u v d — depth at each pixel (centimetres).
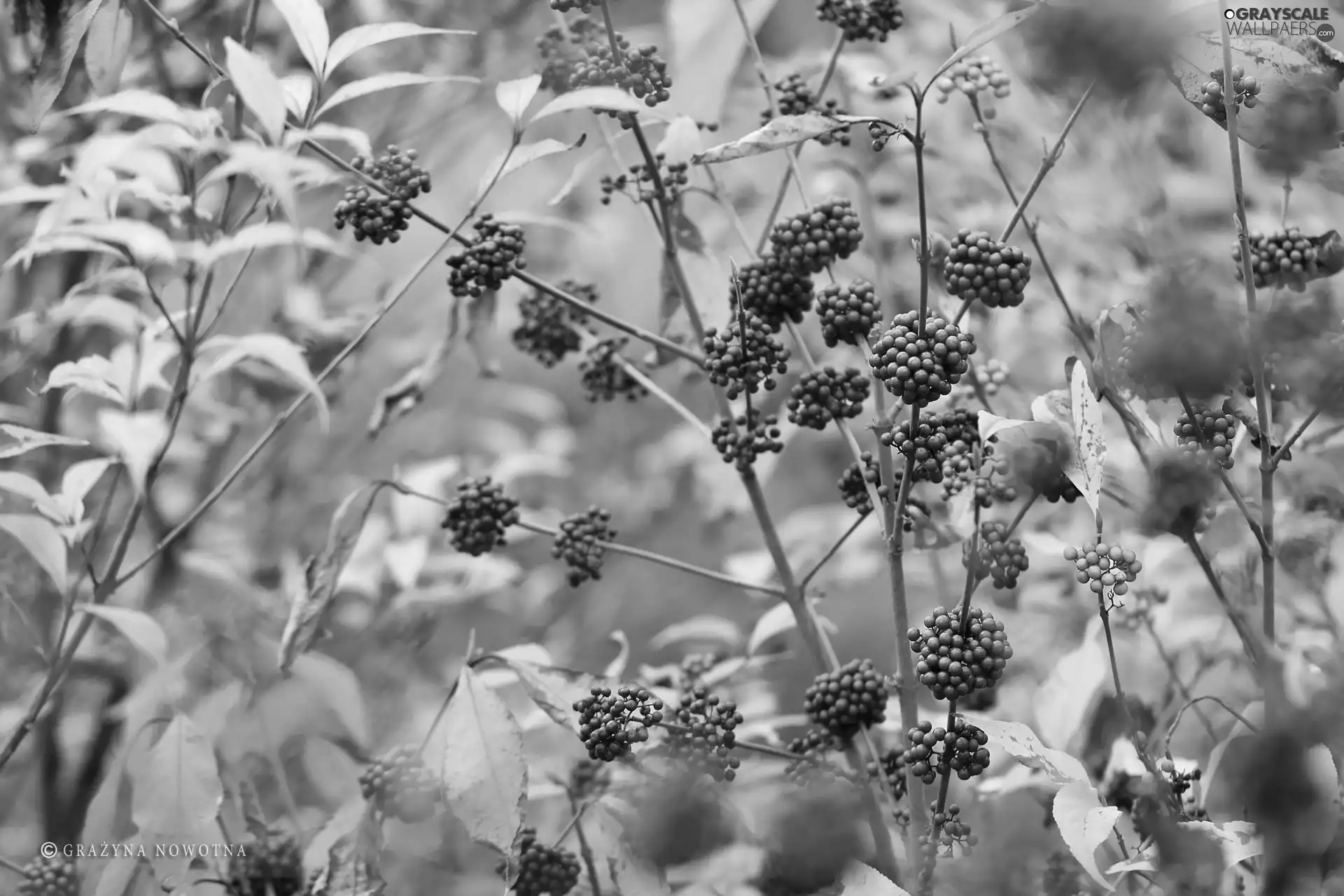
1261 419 104
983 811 117
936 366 104
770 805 113
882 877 107
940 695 105
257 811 120
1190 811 107
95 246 115
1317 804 101
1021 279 105
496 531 115
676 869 116
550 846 116
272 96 110
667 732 111
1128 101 113
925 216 105
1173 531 106
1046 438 106
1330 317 102
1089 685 114
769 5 130
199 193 116
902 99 128
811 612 115
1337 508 114
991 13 130
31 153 132
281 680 123
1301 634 115
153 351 119
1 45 130
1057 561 125
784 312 114
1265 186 127
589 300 120
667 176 115
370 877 114
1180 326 102
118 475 119
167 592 133
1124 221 127
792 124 105
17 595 129
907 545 125
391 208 112
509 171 112
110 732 133
